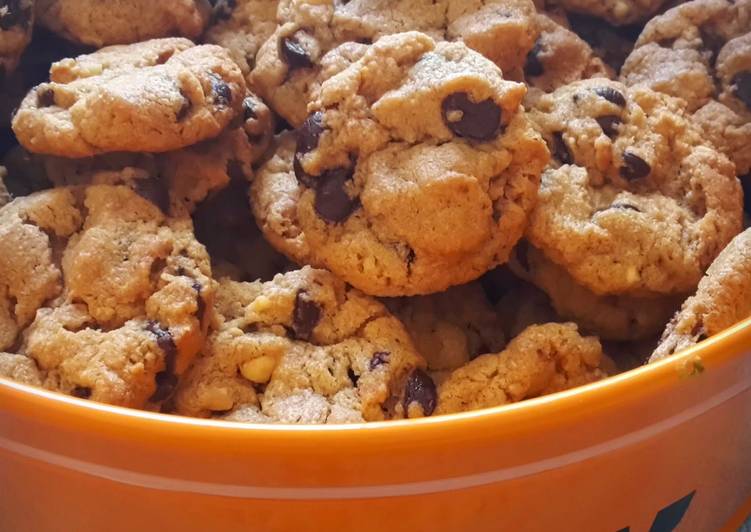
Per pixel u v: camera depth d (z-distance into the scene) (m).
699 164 0.25
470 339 0.25
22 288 0.23
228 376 0.23
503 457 0.18
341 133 0.24
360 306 0.24
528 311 0.25
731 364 0.20
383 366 0.23
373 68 0.24
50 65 0.28
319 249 0.24
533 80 0.28
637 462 0.20
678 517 0.22
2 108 0.27
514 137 0.23
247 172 0.26
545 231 0.24
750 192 0.27
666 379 0.19
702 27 0.28
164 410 0.22
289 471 0.18
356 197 0.24
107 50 0.26
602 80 0.27
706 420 0.20
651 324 0.25
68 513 0.19
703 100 0.27
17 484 0.19
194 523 0.18
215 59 0.26
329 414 0.22
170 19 0.28
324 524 0.18
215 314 0.23
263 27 0.29
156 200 0.24
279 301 0.23
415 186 0.23
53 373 0.22
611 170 0.25
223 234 0.26
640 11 0.29
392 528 0.19
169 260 0.23
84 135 0.23
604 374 0.23
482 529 0.19
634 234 0.24
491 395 0.22
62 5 0.27
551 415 0.18
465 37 0.26
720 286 0.22
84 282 0.22
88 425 0.18
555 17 0.29
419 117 0.23
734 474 0.22
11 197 0.25
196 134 0.24
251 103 0.27
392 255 0.23
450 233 0.23
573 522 0.20
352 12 0.27
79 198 0.24
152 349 0.22
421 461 0.18
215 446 0.18
